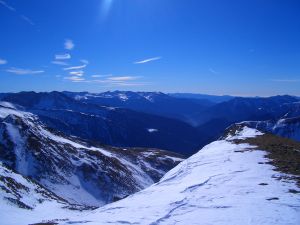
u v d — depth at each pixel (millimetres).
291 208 16828
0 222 27516
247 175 25203
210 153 39188
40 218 31891
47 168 74625
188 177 28969
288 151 33719
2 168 50500
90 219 20484
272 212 16406
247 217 15977
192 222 16266
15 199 38156
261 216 15938
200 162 34500
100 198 73688
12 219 29219
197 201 20141
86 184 77125
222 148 41719
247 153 35031
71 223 20484
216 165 31172
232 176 25547
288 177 23531
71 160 86125
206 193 21734
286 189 20500
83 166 83875
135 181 93562
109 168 89750
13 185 44312
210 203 19297
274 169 26375
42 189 54625
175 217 17594
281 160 29484
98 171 84250
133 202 23859
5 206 33969
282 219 15367
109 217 20000
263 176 24422
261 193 20047
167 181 30969
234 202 18781
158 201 22312
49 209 40156
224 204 18625
